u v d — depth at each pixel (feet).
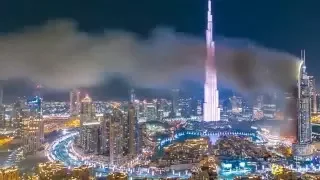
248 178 529.45
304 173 572.51
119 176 529.04
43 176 525.75
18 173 538.88
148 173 604.08
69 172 537.65
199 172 562.66
